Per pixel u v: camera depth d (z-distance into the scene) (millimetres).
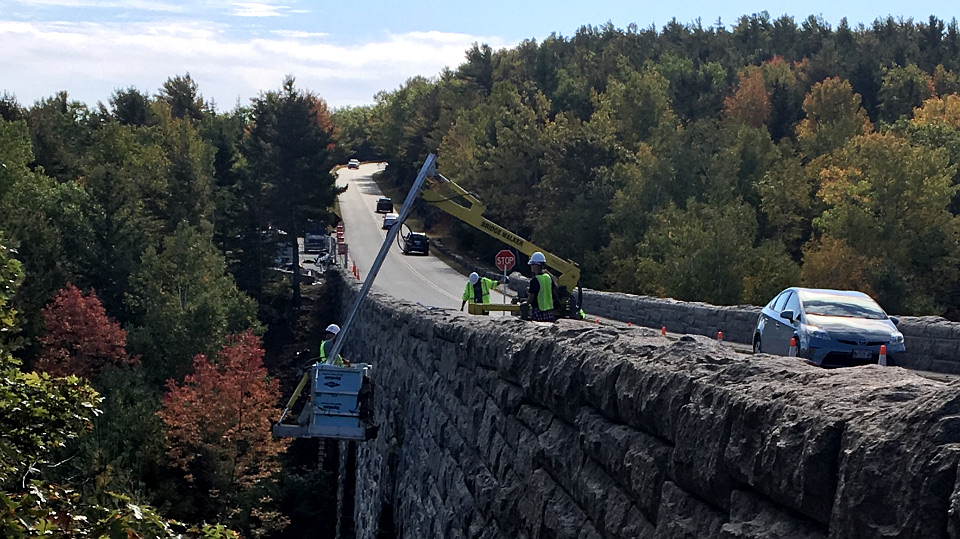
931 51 141750
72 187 63125
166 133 111000
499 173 88188
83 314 44344
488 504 8836
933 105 96062
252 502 37000
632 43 161625
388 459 18094
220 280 56125
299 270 76500
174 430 37000
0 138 59969
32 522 7395
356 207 120125
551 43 171000
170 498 35250
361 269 70250
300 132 74875
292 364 59969
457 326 11977
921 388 3516
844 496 3363
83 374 43656
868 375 3943
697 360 4980
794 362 4535
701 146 81562
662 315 27984
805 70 126500
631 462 5328
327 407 18812
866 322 13852
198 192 75625
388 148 153500
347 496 33344
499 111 107000
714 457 4355
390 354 20797
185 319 48281
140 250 57594
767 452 3865
